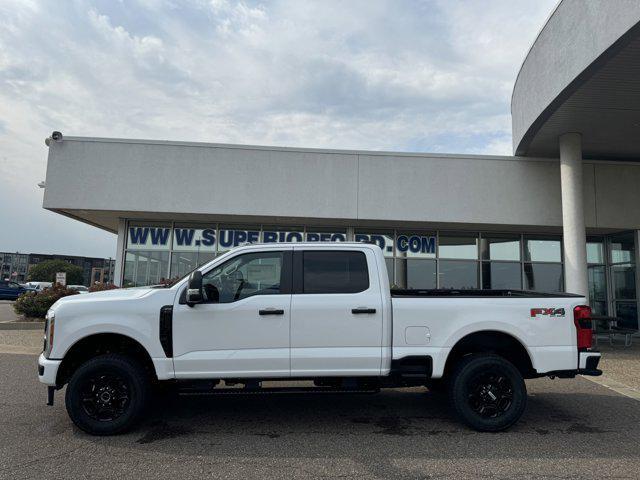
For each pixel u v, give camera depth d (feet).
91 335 17.60
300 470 14.21
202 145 45.06
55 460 14.80
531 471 14.28
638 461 15.15
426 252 50.01
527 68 41.39
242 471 14.10
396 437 17.25
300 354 17.49
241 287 18.21
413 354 17.79
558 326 18.30
